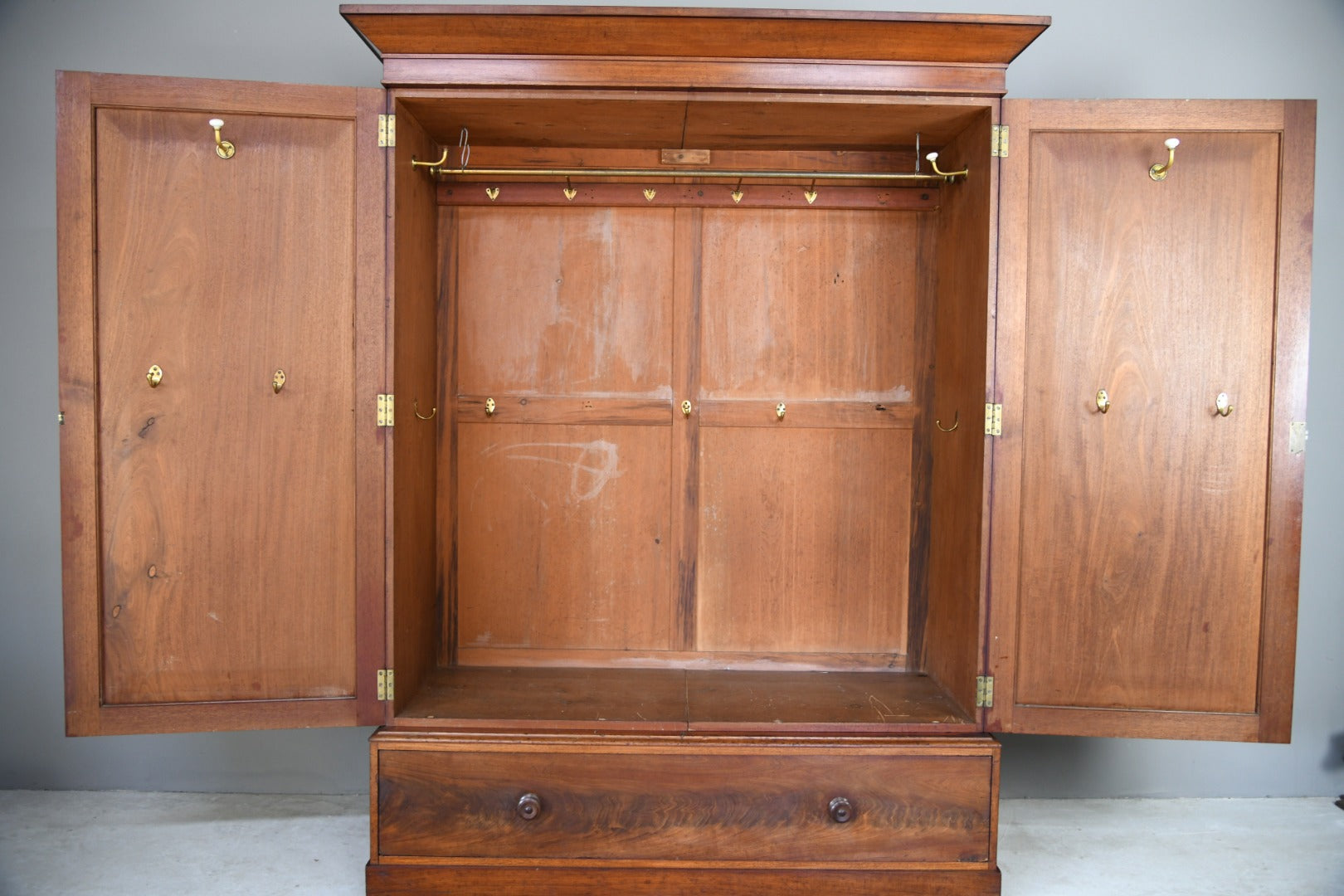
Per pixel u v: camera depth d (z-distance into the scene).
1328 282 2.51
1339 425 2.52
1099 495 1.94
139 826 2.36
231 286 1.88
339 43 2.48
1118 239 1.91
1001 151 1.90
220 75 2.48
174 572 1.90
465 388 2.36
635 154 2.32
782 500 2.38
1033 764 2.59
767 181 2.31
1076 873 2.17
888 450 2.37
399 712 2.00
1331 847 2.30
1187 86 2.50
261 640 1.93
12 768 2.53
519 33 1.85
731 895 1.94
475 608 2.39
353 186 1.90
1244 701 1.94
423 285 2.19
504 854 1.94
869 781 1.93
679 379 2.36
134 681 1.89
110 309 1.85
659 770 1.93
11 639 2.50
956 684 2.12
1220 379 1.91
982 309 1.94
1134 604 1.95
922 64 1.89
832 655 2.38
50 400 2.46
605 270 2.36
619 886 1.94
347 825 2.39
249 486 1.91
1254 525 1.93
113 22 2.45
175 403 1.88
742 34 1.84
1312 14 2.49
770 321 2.36
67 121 1.81
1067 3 2.50
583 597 2.40
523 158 2.31
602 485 2.38
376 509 1.93
